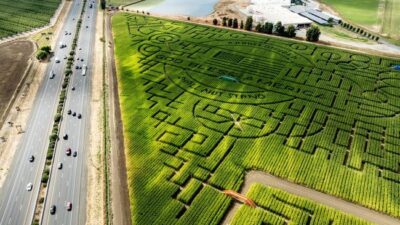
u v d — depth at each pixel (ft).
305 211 257.14
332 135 335.06
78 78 460.55
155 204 265.34
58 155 319.88
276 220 249.75
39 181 292.40
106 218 255.91
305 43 547.49
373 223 248.32
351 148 319.68
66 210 264.72
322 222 247.70
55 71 482.28
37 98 414.62
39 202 271.90
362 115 365.81
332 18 641.40
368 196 270.05
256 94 402.72
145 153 315.78
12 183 290.35
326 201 267.80
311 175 289.12
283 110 372.79
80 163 310.45
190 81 434.30
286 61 485.15
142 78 445.37
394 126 349.20
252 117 361.51
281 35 581.94
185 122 355.15
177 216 255.91
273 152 314.14
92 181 290.76
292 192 275.80
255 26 628.69
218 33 595.47
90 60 514.68
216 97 397.80
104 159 313.32
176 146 323.37
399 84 425.69
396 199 267.59
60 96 413.18
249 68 465.47
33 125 364.17
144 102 391.24
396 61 483.92
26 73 475.31
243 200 266.16
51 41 586.45
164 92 410.52
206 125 349.82
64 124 363.76
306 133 338.95
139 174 293.02
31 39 597.11
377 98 396.78
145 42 560.61
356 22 644.69
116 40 581.53
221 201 265.95
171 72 458.91
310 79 435.12
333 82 428.56
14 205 270.05
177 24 646.33
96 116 377.30
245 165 300.20
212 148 319.47
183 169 296.92
